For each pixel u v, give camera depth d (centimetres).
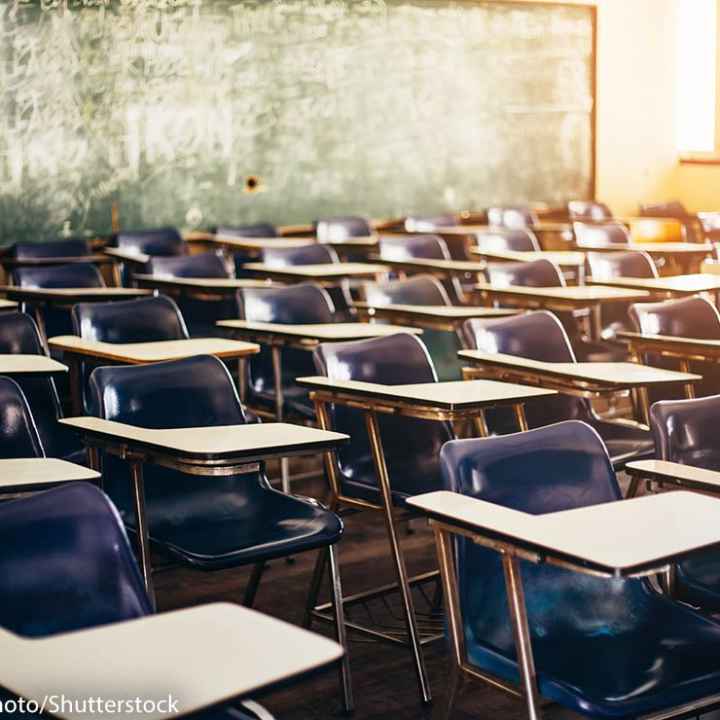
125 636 219
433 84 1258
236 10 1125
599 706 288
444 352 704
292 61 1163
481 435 444
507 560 291
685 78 1480
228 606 231
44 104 1030
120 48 1064
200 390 450
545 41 1338
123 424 409
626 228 1148
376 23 1212
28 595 275
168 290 783
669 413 397
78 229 1058
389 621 497
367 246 1052
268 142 1158
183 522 421
